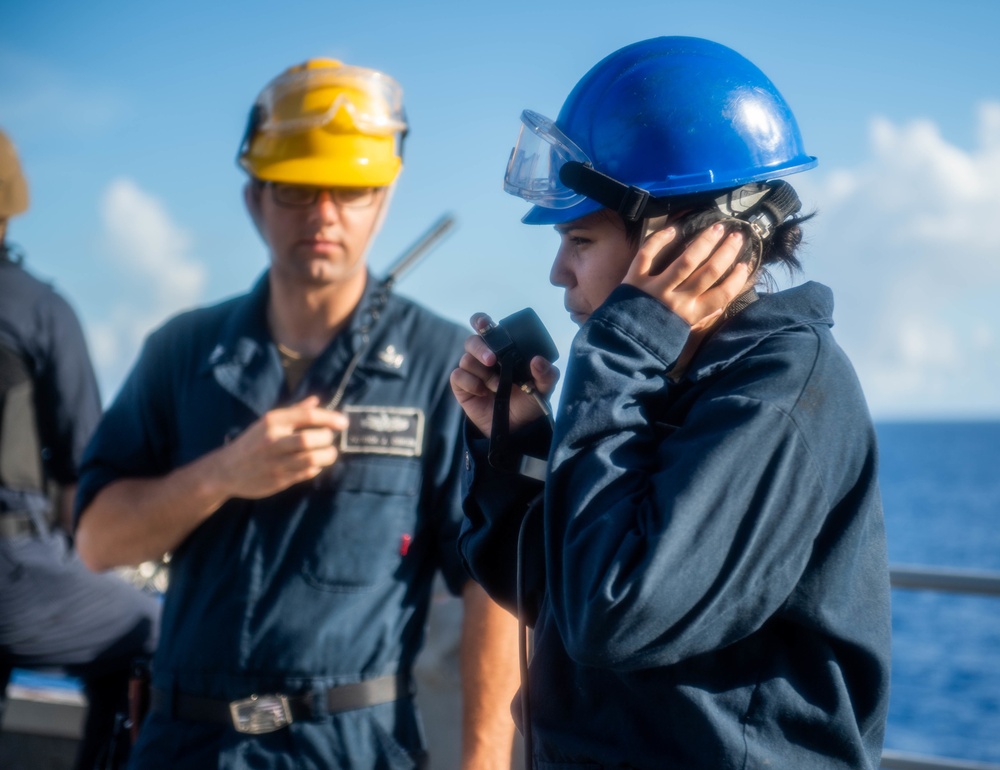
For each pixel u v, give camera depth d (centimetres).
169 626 233
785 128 159
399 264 246
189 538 234
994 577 295
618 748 144
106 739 309
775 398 139
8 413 299
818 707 141
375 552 228
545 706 153
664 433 149
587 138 160
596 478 139
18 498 300
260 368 243
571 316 167
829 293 157
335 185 238
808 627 141
